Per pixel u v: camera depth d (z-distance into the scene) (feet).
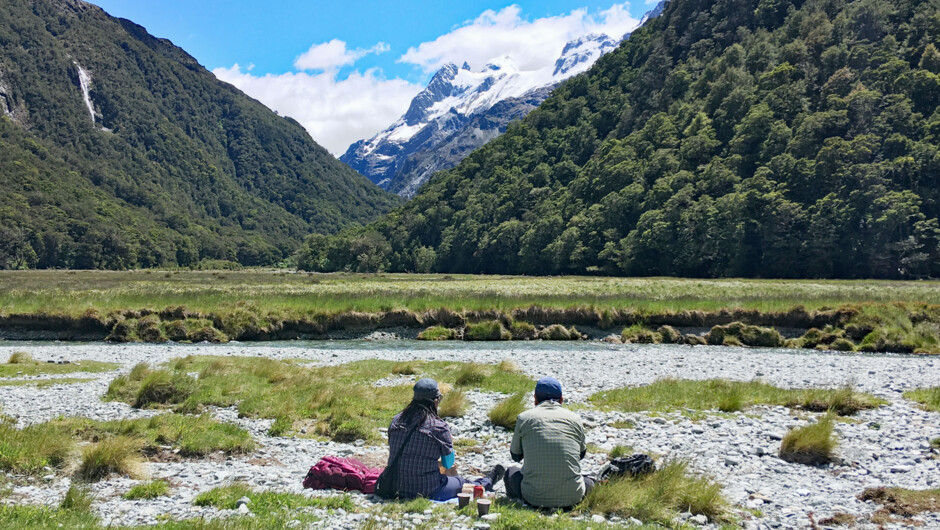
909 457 33.88
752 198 319.68
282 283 245.65
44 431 34.01
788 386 60.49
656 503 24.50
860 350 102.94
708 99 439.63
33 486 27.35
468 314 125.80
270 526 21.01
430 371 66.23
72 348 97.35
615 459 28.66
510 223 464.65
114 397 50.78
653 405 48.24
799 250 302.25
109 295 137.49
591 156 517.96
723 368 75.15
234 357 74.90
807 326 116.37
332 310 124.16
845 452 34.91
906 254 278.26
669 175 385.70
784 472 31.78
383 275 408.26
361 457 34.37
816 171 314.96
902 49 387.14
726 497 27.40
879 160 314.96
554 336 120.37
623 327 122.93
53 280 259.60
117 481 28.91
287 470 31.76
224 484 28.43
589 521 22.40
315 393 49.39
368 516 23.06
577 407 47.83
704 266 333.21
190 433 37.47
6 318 114.01
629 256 351.05
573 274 395.34
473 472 32.04
